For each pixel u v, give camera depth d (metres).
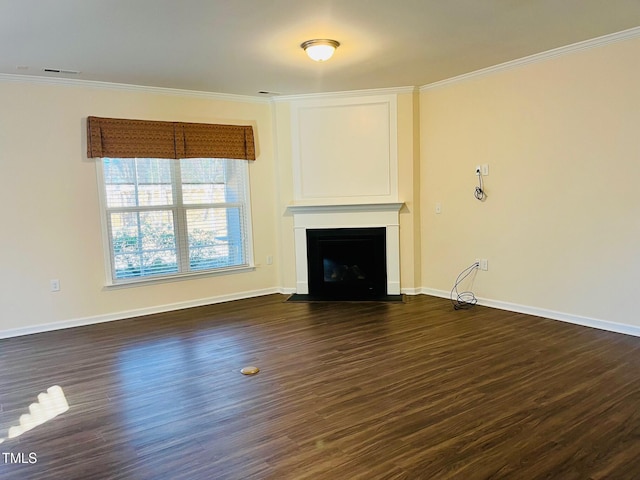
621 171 3.75
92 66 4.02
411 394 2.84
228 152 5.35
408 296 5.47
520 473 2.02
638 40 3.56
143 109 4.86
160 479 2.05
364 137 5.45
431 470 2.06
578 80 3.96
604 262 3.92
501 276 4.77
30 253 4.36
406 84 5.16
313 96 5.46
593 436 2.30
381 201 5.46
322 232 5.58
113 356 3.68
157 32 3.26
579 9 3.11
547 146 4.24
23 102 4.25
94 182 4.63
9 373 3.37
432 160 5.36
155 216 5.03
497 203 4.72
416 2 2.89
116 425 2.55
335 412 2.64
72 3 2.73
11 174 4.23
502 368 3.20
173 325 4.52
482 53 4.06
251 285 5.71
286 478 2.03
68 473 2.11
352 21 3.18
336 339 3.95
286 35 3.41
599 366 3.18
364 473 2.05
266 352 3.67
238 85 4.90
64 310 4.55
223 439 2.38
